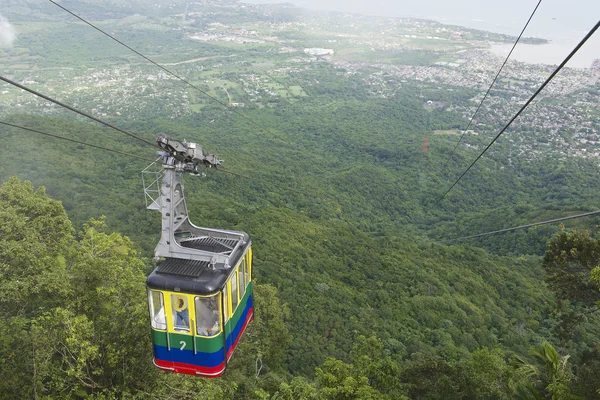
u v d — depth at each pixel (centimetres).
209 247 1074
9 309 1680
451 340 3675
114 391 1394
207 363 1011
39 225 1992
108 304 1639
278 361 2772
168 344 1014
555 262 1952
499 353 2297
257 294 2688
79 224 4541
